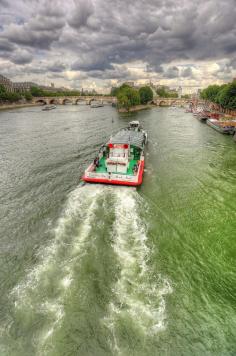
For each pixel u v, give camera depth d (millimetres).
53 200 22312
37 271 13336
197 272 13781
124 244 15648
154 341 9945
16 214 20156
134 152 30688
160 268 13891
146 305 11445
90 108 147625
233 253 15438
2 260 14797
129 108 120062
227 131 55750
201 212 20234
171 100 187375
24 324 10539
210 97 128500
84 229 17109
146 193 23375
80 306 11242
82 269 13391
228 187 25406
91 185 23922
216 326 10727
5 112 117438
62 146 43375
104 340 9906
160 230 17500
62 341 9859
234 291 12594
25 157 36562
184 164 33062
